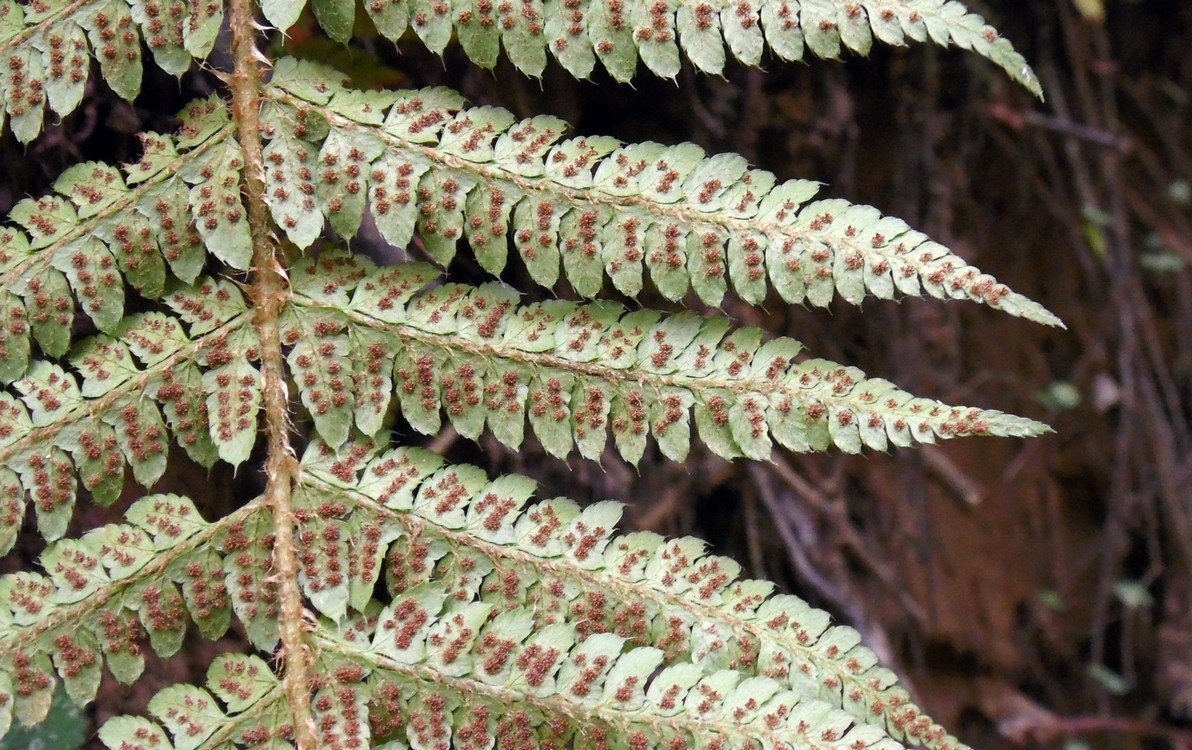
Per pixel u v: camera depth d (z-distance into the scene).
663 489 0.57
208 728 0.45
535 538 0.46
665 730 0.45
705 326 0.46
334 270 0.47
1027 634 0.71
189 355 0.46
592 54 0.46
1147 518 0.73
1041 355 0.72
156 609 0.45
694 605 0.45
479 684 0.45
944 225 0.65
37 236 0.46
